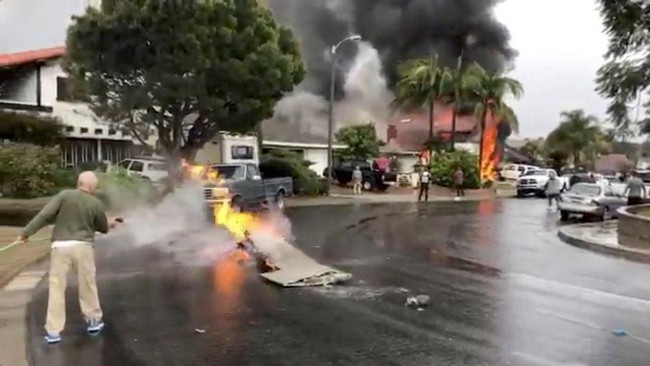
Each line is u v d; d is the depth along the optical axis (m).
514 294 10.22
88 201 7.20
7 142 28.09
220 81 27.36
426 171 39.78
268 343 7.11
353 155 51.06
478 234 20.03
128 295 9.50
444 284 11.00
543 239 19.05
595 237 18.33
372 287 10.54
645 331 7.91
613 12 17.70
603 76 19.03
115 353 6.61
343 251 15.09
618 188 27.97
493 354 6.84
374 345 7.11
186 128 31.44
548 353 6.92
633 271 12.88
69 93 29.78
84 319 7.80
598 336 7.65
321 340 7.27
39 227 6.96
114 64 26.48
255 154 36.34
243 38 27.53
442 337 7.50
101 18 26.17
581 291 10.56
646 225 15.57
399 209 30.77
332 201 34.34
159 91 26.16
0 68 32.00
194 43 25.91
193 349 6.82
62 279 7.03
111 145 35.88
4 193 21.52
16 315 8.09
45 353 6.56
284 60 28.92
